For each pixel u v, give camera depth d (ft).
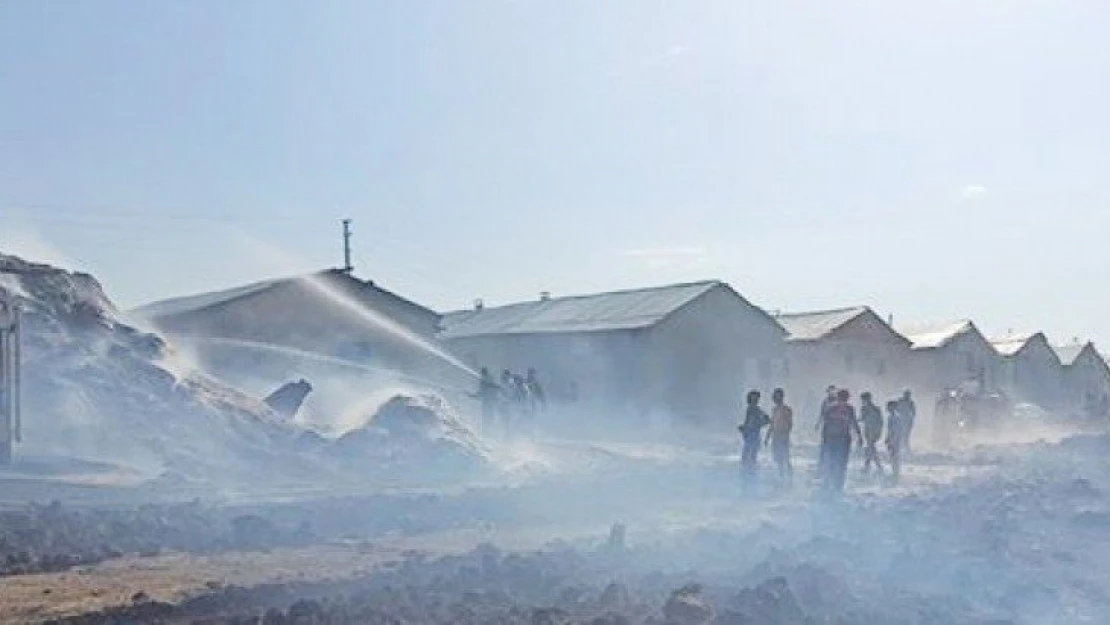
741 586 44.88
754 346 179.93
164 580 44.01
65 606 39.32
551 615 38.73
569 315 195.42
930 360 221.87
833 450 77.77
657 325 169.89
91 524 53.88
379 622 37.45
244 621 37.47
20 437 79.30
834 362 203.62
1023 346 246.68
